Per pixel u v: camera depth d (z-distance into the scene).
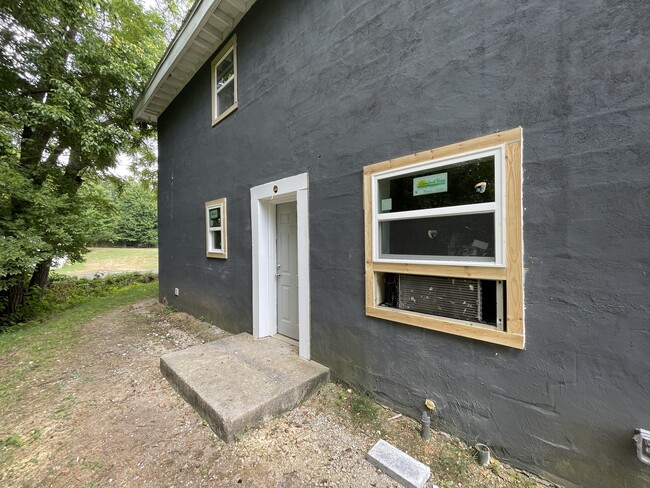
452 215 1.99
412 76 2.17
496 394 1.81
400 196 2.29
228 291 4.48
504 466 1.76
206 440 2.08
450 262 1.97
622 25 1.40
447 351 2.02
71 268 15.34
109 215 8.69
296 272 3.71
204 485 1.71
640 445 1.33
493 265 1.78
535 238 1.65
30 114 6.05
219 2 3.85
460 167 1.96
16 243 5.34
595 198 1.48
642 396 1.37
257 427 2.19
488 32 1.81
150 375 3.14
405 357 2.25
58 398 2.73
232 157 4.28
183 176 5.75
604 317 1.46
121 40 7.38
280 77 3.38
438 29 2.03
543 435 1.64
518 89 1.70
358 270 2.57
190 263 5.56
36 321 6.13
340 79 2.69
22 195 5.56
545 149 1.62
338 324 2.76
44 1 5.72
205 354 3.23
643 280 1.37
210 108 4.80
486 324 1.87
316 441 2.06
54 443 2.12
